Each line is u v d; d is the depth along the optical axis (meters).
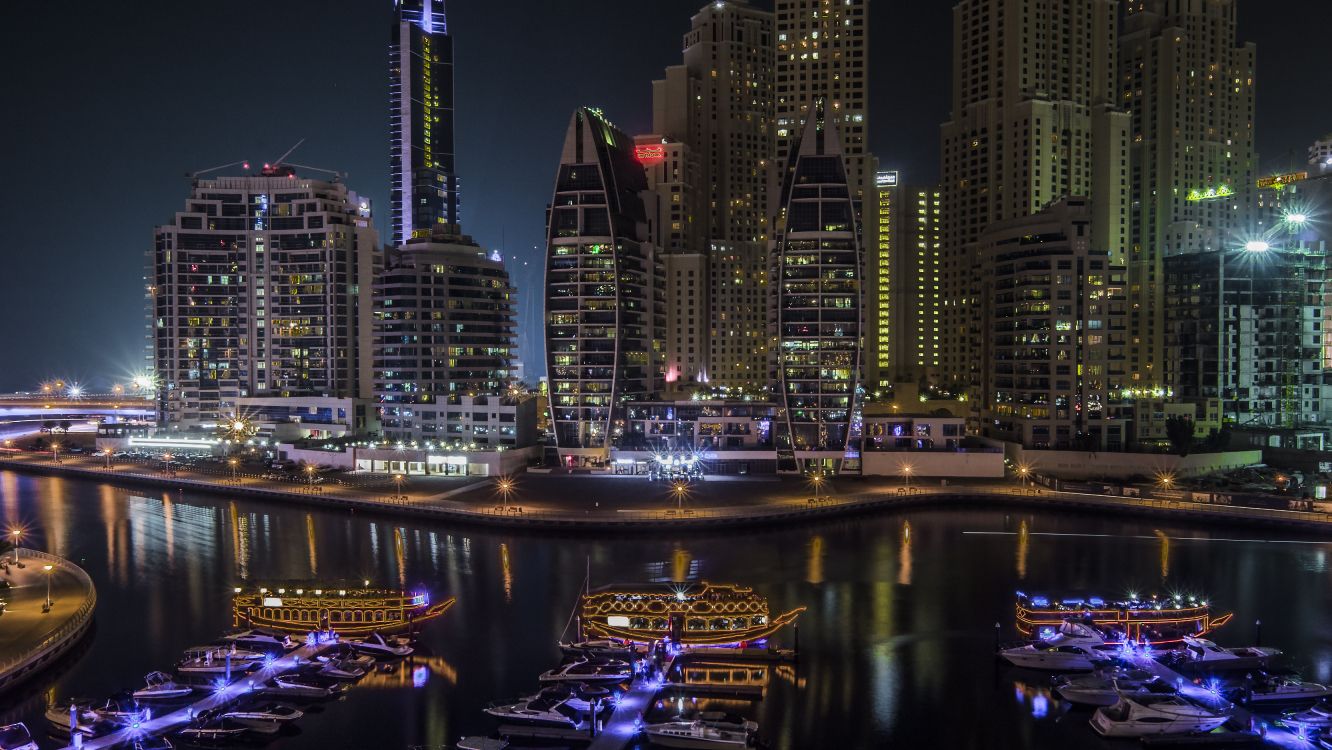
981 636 104.50
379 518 164.38
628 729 81.81
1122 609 102.94
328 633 102.69
